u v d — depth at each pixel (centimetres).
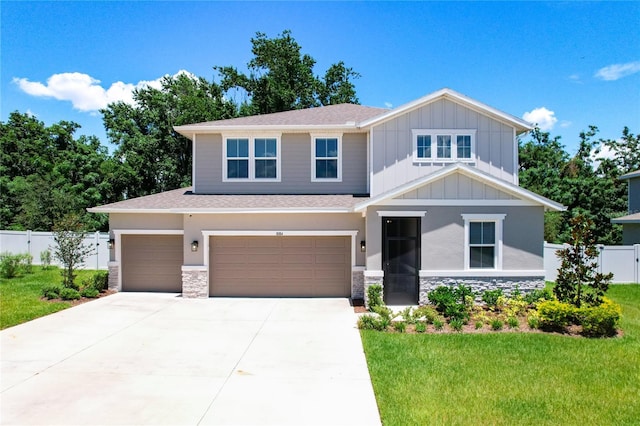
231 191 1734
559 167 3678
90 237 2189
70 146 4188
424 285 1341
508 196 1346
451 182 1351
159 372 788
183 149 3616
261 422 596
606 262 1864
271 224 1528
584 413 625
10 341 978
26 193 3005
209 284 1552
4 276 1912
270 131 1716
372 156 1576
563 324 1061
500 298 1255
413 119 1575
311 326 1128
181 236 1627
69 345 952
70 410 632
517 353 888
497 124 1577
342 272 1548
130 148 3609
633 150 3675
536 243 1345
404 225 1377
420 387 711
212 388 715
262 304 1419
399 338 996
